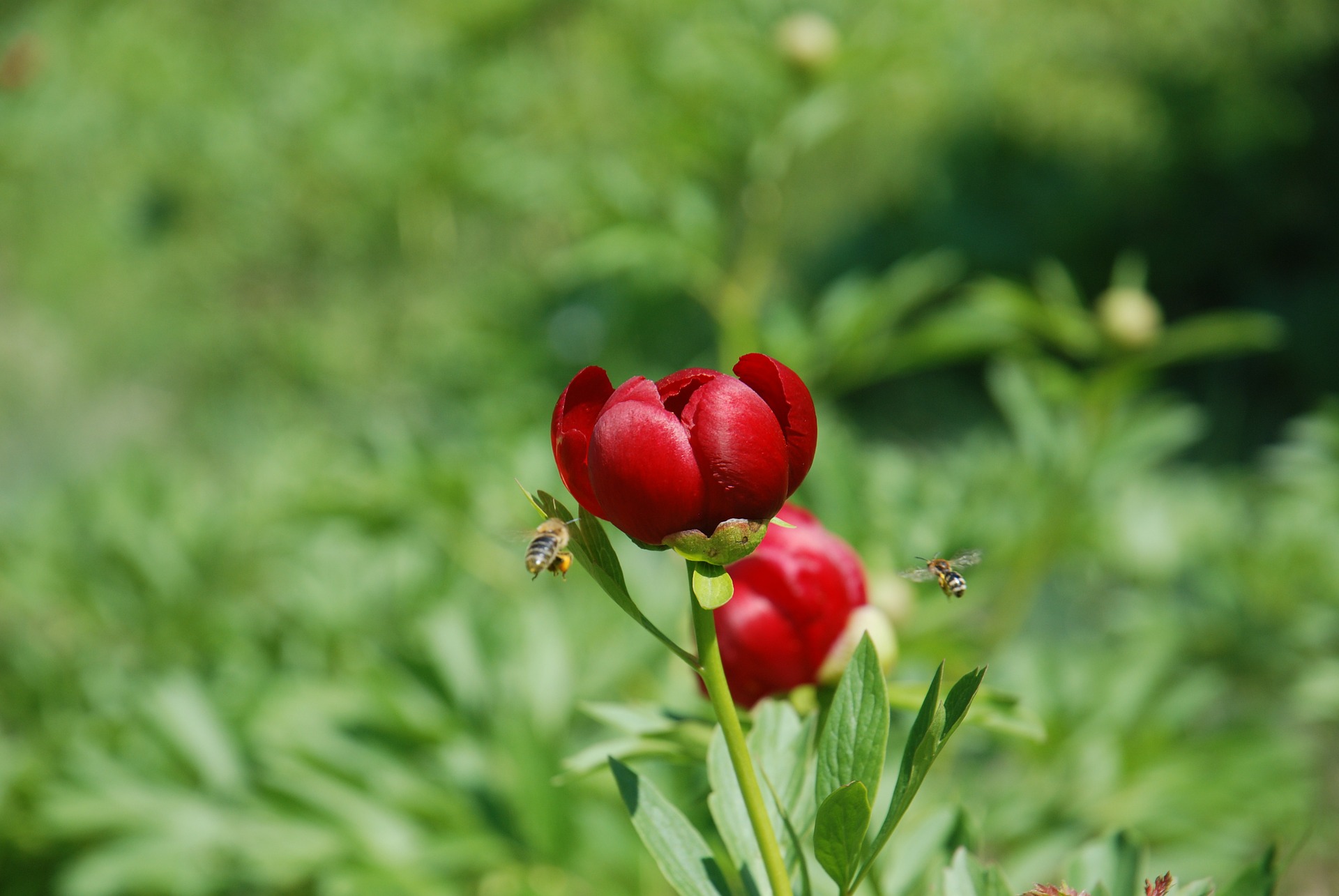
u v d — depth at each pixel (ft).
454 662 4.79
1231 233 13.66
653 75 7.49
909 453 11.47
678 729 3.02
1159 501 6.22
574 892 4.22
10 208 14.48
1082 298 13.70
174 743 4.81
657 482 2.70
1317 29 14.30
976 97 14.43
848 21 6.51
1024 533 5.00
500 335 11.06
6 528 6.95
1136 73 14.52
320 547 5.95
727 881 2.82
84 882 4.48
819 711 3.10
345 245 13.12
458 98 12.21
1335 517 6.17
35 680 5.95
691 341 11.93
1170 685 5.92
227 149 13.38
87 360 13.57
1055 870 4.60
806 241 14.47
